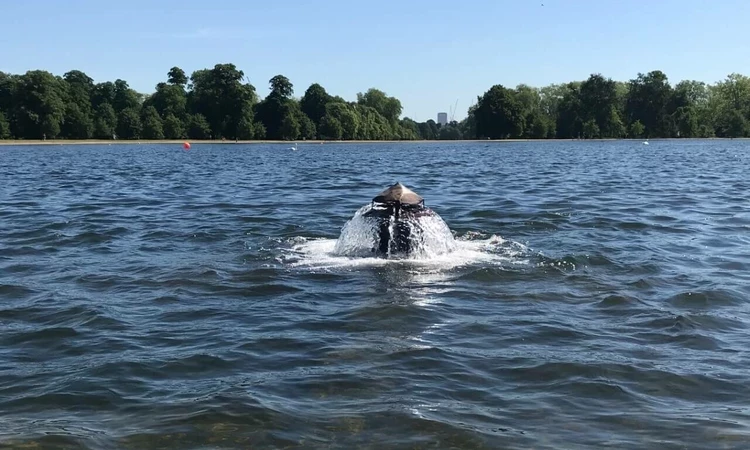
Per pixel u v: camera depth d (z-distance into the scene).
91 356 8.40
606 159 65.06
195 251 15.05
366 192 28.83
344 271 12.93
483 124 169.25
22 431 6.41
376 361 8.16
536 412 6.79
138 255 14.66
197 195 27.95
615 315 10.08
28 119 129.50
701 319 9.82
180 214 21.44
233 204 24.20
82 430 6.43
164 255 14.63
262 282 12.10
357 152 92.25
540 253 14.54
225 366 8.02
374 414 6.72
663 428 6.43
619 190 29.66
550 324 9.63
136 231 17.92
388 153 88.00
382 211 14.50
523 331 9.31
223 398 7.04
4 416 6.75
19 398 7.16
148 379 7.64
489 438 6.25
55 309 10.46
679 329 9.35
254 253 14.73
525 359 8.22
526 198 26.05
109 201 25.66
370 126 175.62
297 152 91.75
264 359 8.25
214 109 151.62
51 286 11.95
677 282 12.05
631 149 99.06
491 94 167.25
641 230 17.84
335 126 161.75
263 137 151.25
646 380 7.57
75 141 131.50
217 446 6.12
